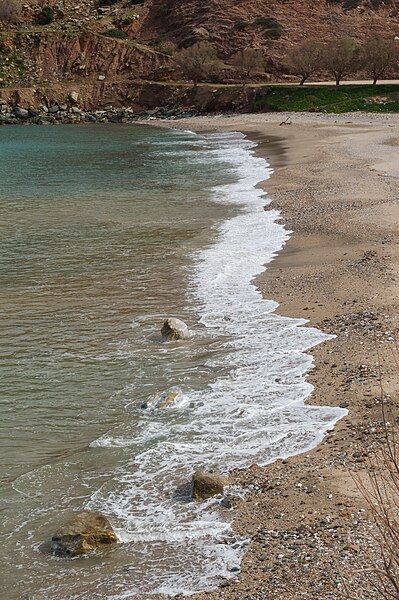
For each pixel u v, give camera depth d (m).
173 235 23.81
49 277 19.20
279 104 84.69
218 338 14.43
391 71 96.31
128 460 9.95
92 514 8.34
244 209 27.86
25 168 45.06
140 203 30.36
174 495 9.04
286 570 7.22
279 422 10.76
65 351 13.99
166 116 93.31
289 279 18.23
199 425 10.83
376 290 16.53
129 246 22.50
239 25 102.38
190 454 10.01
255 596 6.88
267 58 97.75
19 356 13.77
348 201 27.36
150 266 20.09
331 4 104.81
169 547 7.96
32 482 9.48
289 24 102.38
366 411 10.78
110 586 7.38
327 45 90.62
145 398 11.85
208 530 8.20
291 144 52.56
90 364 13.34
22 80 101.69
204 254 21.20
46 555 7.96
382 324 14.33
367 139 52.25
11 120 94.12
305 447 9.97
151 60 102.38
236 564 7.52
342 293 16.61
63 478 9.55
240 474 9.41
